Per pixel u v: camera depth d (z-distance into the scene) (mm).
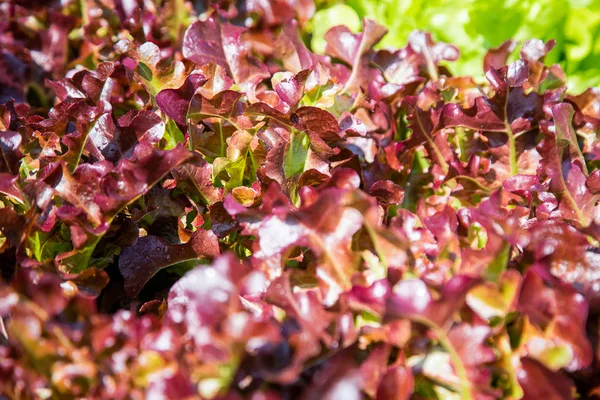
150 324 510
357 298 504
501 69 614
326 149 579
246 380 489
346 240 520
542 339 505
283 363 488
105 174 542
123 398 486
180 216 590
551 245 531
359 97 632
